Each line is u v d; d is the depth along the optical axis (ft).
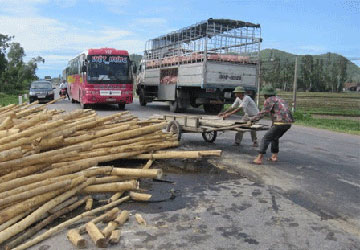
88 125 19.61
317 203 16.39
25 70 274.36
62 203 14.32
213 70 52.44
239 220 14.16
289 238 12.67
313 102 122.72
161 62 66.03
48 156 15.07
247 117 28.63
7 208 12.39
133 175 16.83
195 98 58.18
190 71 55.47
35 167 14.57
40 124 17.21
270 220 14.25
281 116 23.22
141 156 21.47
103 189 15.72
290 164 24.22
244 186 18.72
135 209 15.11
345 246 12.16
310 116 61.93
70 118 20.36
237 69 54.49
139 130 21.17
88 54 61.21
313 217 14.67
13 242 11.62
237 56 54.29
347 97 166.20
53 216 13.53
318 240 12.57
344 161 25.81
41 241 11.93
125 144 20.67
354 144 34.17
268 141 23.67
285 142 33.94
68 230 12.76
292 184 19.35
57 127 16.94
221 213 14.87
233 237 12.66
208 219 14.20
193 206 15.60
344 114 74.90
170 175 20.51
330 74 369.91
